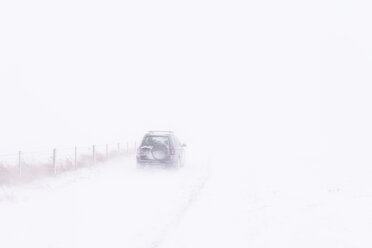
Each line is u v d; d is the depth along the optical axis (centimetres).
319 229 828
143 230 879
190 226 915
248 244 770
